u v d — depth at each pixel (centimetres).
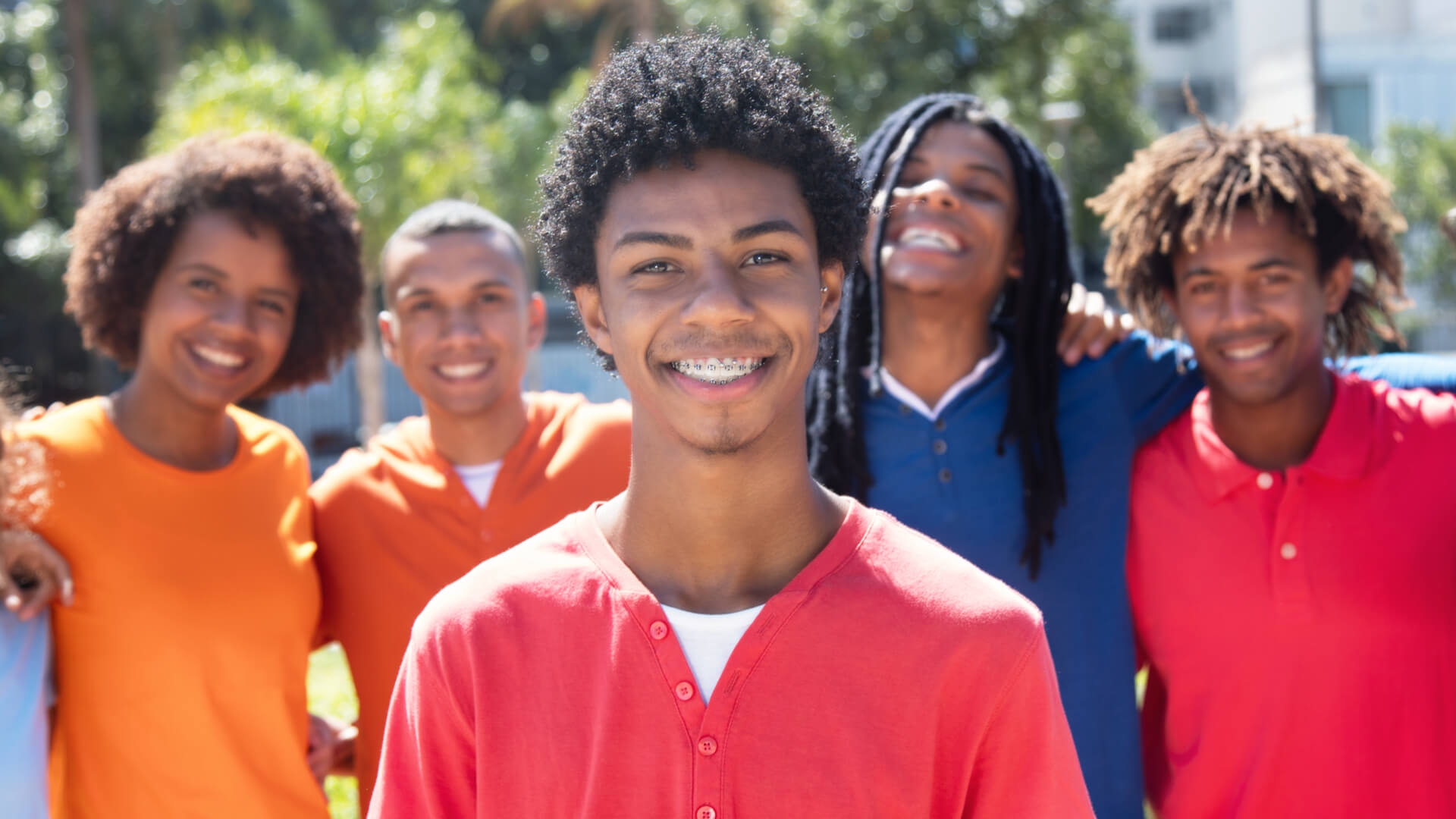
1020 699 155
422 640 165
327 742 270
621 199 156
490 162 1483
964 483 254
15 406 271
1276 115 2780
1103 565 252
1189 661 253
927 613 155
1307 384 256
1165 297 283
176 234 259
